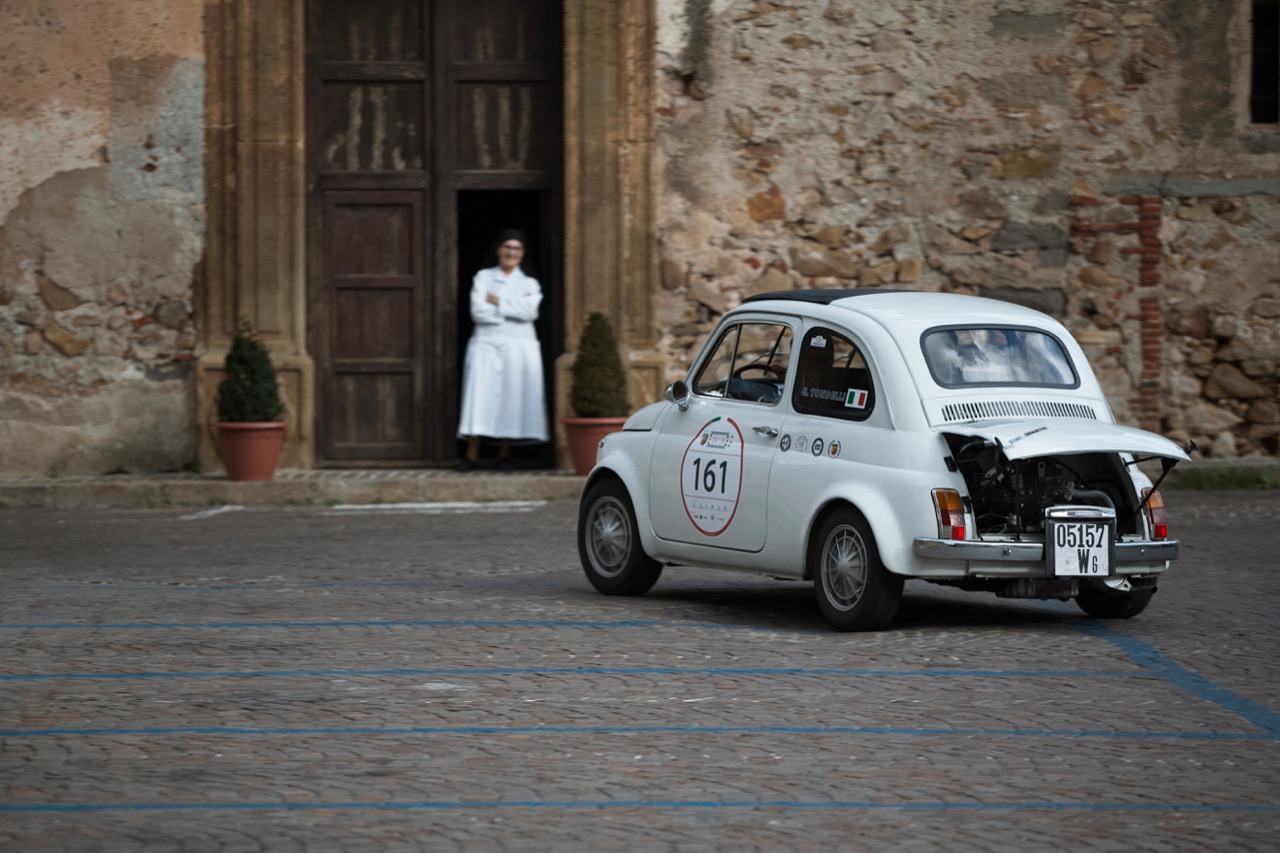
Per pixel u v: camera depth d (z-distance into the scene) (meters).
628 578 22.14
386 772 12.86
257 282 37.31
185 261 37.28
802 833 11.28
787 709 15.20
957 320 19.91
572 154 37.47
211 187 37.25
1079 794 12.39
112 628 19.42
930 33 37.81
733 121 37.72
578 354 36.00
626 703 15.41
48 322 37.12
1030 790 12.48
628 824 11.47
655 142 37.69
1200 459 38.09
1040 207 38.06
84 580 23.70
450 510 33.22
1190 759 13.49
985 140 37.97
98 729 14.28
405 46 38.50
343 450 38.62
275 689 15.97
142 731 14.22
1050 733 14.37
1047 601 22.31
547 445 38.69
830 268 37.97
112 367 37.25
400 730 14.30
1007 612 21.22
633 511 22.05
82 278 37.12
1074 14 37.88
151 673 16.73
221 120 37.25
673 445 21.56
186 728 14.34
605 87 37.41
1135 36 37.94
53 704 15.26
